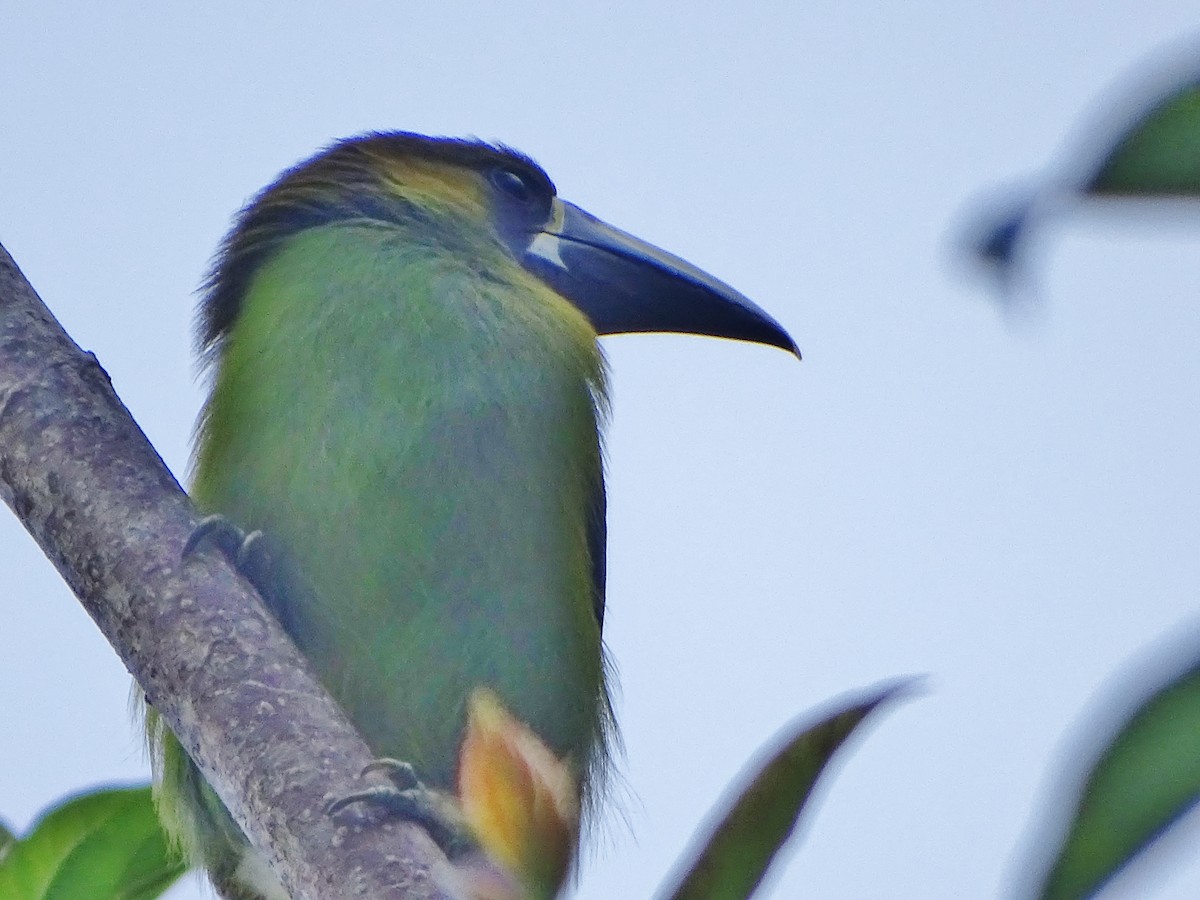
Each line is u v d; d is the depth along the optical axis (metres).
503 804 5.21
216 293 9.93
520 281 9.80
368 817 5.03
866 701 3.79
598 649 9.52
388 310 9.23
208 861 8.62
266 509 8.72
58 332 6.14
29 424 5.86
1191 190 2.71
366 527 8.66
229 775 5.26
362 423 8.85
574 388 9.45
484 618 8.69
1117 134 2.70
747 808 3.82
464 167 10.41
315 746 5.19
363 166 10.08
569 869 5.21
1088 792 2.80
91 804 6.46
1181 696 2.77
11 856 6.41
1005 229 2.71
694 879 3.82
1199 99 2.73
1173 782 2.77
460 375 9.02
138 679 5.61
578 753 9.04
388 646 8.63
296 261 9.58
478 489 8.81
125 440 5.90
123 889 6.61
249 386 9.05
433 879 4.93
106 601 5.62
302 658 5.48
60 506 5.76
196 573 5.61
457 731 8.61
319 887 4.92
